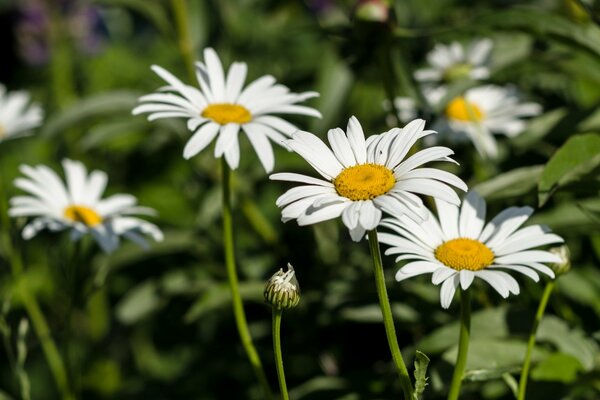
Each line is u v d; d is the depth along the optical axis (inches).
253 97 24.9
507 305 25.7
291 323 28.9
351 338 28.5
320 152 21.2
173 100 24.3
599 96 30.7
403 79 27.5
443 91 30.1
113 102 30.9
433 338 24.2
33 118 31.4
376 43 26.9
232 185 30.6
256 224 30.8
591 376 23.4
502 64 28.8
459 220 21.9
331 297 27.2
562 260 22.2
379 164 21.0
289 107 24.5
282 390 21.4
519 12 25.6
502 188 24.4
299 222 20.1
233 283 23.8
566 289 26.7
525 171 24.5
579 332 24.2
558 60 27.7
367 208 20.1
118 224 28.2
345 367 28.4
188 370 31.7
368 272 28.2
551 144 28.1
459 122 29.1
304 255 30.5
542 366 23.8
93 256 32.0
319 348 28.7
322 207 20.4
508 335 24.3
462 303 21.3
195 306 27.8
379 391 25.2
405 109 29.5
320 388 25.5
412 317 25.9
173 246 30.5
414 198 20.1
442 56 31.0
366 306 26.4
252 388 29.8
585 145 23.0
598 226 25.1
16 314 34.6
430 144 28.7
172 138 34.4
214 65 25.1
